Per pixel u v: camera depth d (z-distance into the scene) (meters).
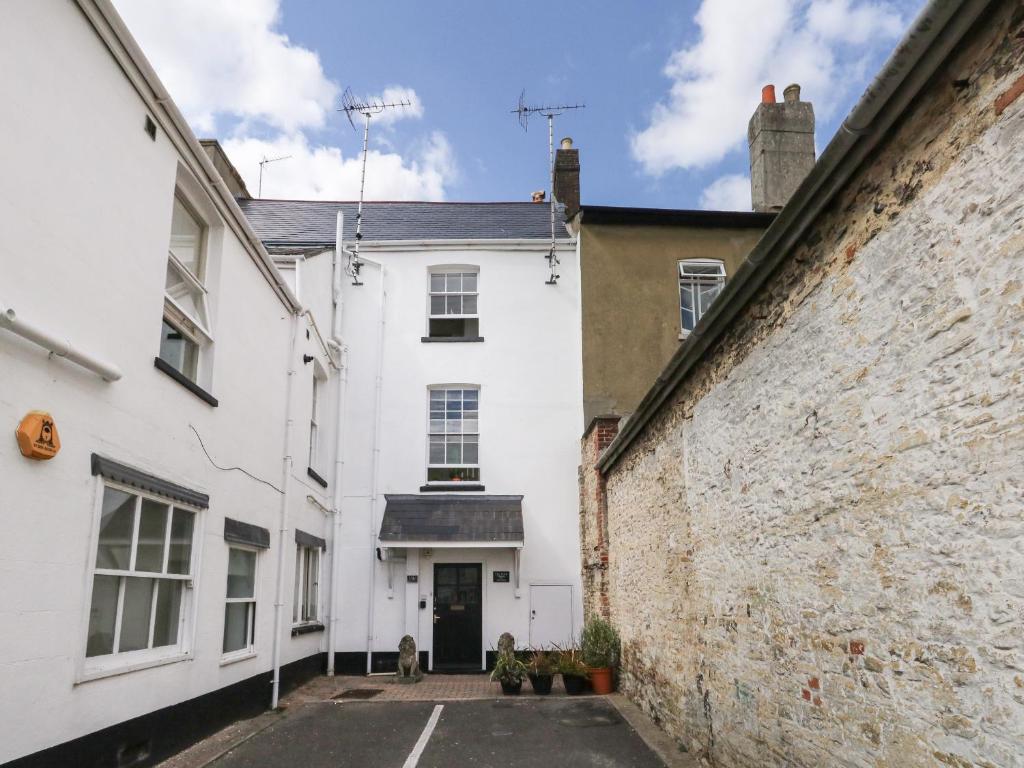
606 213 14.18
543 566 13.10
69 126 5.02
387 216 16.33
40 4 4.69
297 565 11.32
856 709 3.86
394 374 13.88
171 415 6.57
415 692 10.70
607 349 13.84
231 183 16.14
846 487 3.98
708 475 6.34
